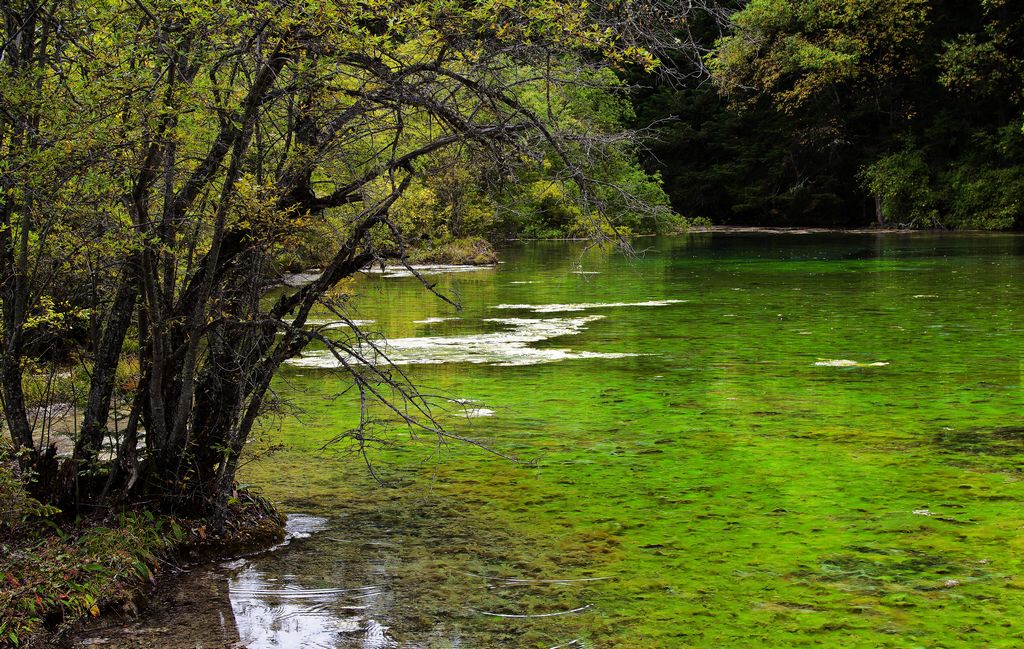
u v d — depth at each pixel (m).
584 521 5.40
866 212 46.44
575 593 4.46
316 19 4.11
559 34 4.30
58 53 4.56
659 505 5.65
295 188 4.79
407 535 5.22
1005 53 35.59
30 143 4.32
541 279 20.55
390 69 4.54
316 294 4.89
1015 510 5.47
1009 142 36.72
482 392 8.82
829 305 15.06
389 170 4.72
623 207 4.69
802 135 43.56
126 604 4.30
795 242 33.91
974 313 13.74
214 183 4.82
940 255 25.64
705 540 5.09
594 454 6.75
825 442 6.99
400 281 20.22
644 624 4.13
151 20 4.29
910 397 8.38
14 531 4.54
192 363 4.77
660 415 7.87
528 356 10.73
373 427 7.53
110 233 4.50
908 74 39.00
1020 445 6.82
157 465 4.98
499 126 4.61
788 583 4.53
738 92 39.84
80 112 4.20
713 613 4.23
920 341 11.37
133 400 5.14
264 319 4.88
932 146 40.91
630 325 13.19
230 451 4.95
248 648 3.94
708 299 16.25
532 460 6.61
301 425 7.63
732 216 51.38
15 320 4.71
